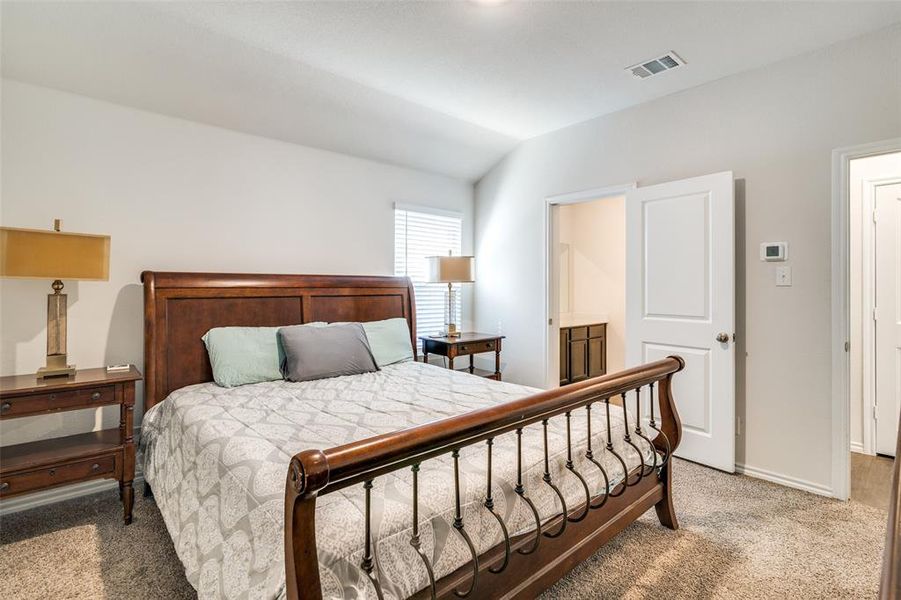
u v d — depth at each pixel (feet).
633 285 10.66
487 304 14.78
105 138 8.70
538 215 13.08
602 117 11.47
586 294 18.54
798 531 7.00
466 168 14.24
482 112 11.24
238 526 4.25
